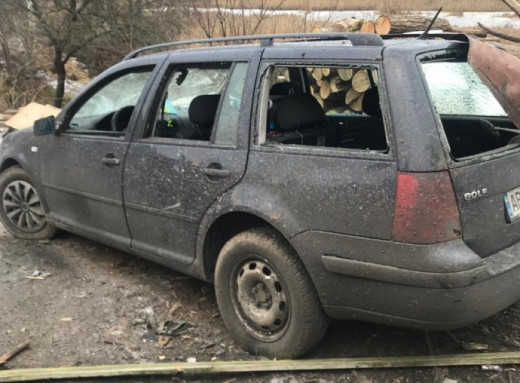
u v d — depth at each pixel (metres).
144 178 3.53
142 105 3.62
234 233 3.27
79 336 3.27
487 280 2.47
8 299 3.69
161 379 2.88
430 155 2.41
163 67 3.59
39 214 4.65
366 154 2.58
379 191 2.50
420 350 3.06
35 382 2.84
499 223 2.62
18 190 4.68
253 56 3.10
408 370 2.88
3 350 3.11
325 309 2.79
